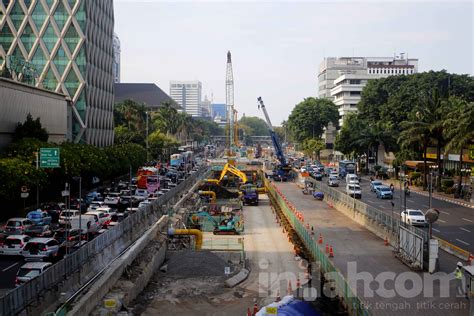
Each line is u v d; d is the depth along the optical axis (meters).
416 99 143.88
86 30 130.00
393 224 52.78
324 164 187.12
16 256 44.03
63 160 73.88
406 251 44.88
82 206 69.62
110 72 157.88
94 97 138.50
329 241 55.00
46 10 129.38
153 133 172.88
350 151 148.62
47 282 29.94
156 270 47.25
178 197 86.62
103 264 40.88
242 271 45.47
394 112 147.75
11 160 61.53
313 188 105.62
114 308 33.22
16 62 95.62
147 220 58.97
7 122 77.69
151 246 50.19
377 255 47.91
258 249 55.06
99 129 143.88
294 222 64.50
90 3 134.12
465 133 80.31
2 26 128.75
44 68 129.25
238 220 68.31
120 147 116.25
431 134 96.44
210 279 44.16
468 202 81.94
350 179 103.88
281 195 92.31
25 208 67.94
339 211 79.12
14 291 25.88
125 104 182.25
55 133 100.19
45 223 56.88
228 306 37.06
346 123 161.75
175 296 39.47
